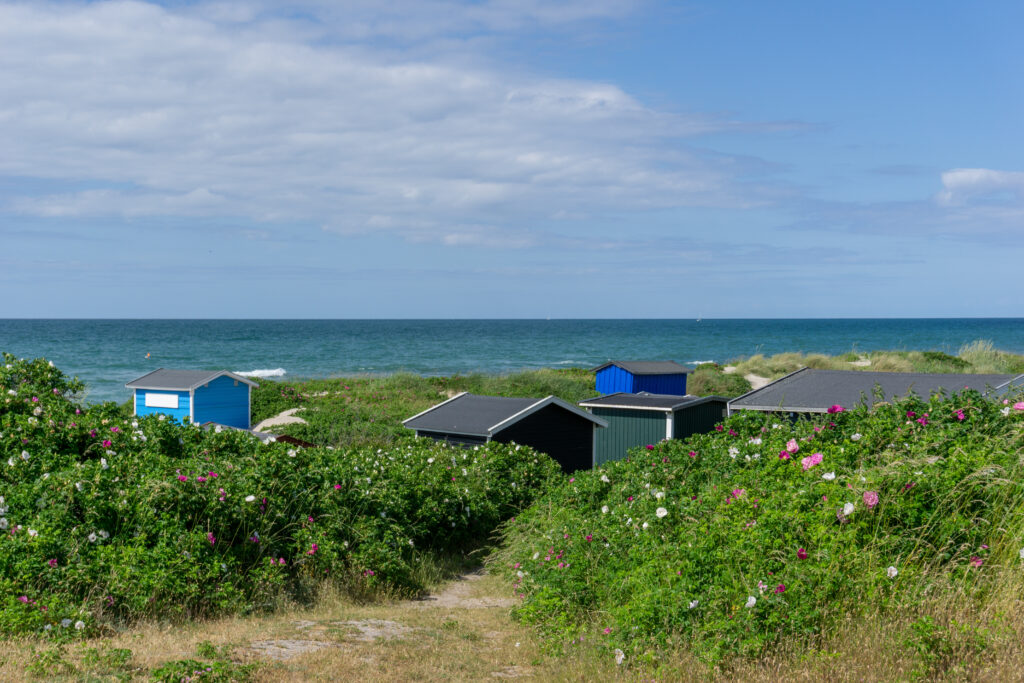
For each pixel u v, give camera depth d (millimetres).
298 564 10359
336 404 32812
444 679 6582
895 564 6461
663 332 169875
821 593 6086
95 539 8695
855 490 7098
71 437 10641
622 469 12633
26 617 7336
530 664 7145
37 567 8008
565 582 8609
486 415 19547
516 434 19547
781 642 5832
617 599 7883
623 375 33219
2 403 11094
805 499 7316
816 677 5371
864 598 6129
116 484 9430
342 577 10570
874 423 9719
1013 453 8016
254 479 10789
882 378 16891
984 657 5441
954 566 6531
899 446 8977
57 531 8477
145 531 9070
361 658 7047
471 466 16438
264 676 6344
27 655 6594
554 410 20672
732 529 7180
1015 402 10328
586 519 10461
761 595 6133
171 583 8461
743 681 5570
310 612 9352
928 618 5645
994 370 36688
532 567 9672
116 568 8344
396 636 8039
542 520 12539
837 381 17047
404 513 12984
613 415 23375
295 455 12133
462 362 82375
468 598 11195
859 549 6590
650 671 6090
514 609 9211
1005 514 7008
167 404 27719
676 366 34562
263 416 31203
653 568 7434
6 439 10344
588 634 7504
